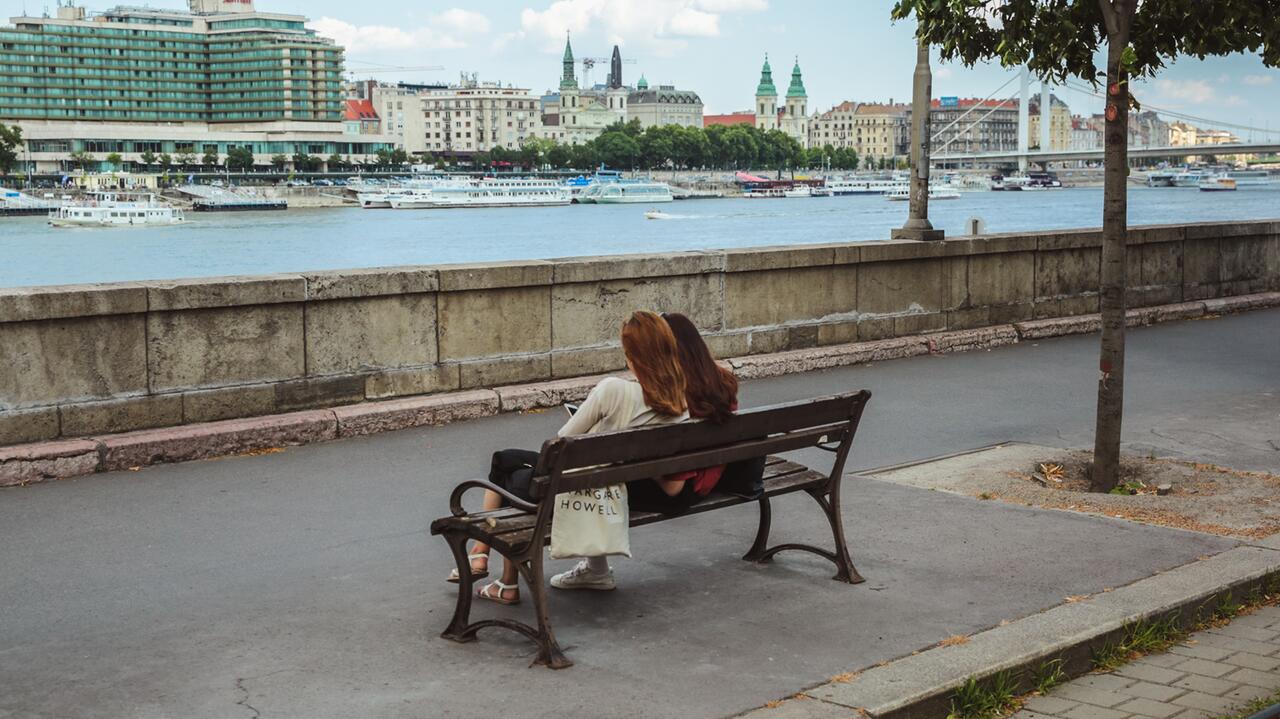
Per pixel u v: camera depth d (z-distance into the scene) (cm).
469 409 1056
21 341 865
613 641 554
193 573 650
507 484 597
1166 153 13425
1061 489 845
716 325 1290
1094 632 557
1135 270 1727
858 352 1376
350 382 1031
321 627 570
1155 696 518
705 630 569
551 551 555
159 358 930
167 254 11538
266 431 938
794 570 661
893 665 518
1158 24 911
